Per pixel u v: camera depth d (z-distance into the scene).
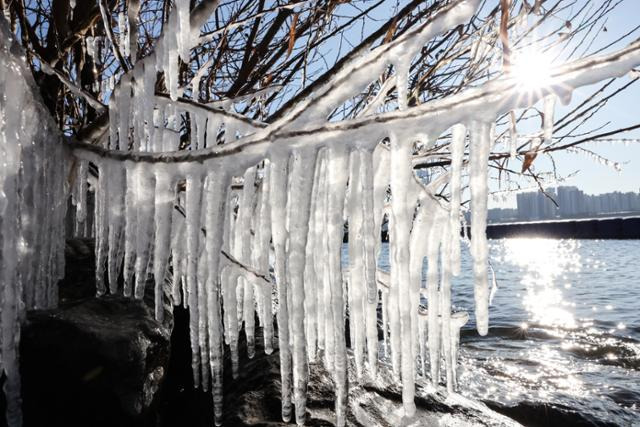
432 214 2.13
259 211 2.24
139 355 1.82
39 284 2.00
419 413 2.49
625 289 13.39
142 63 1.99
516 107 1.29
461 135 1.54
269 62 3.25
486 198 1.39
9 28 1.63
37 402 1.71
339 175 1.56
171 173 1.83
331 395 2.35
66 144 2.07
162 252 1.89
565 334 7.78
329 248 1.63
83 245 2.69
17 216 1.68
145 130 2.21
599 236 50.69
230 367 2.64
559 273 19.28
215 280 1.84
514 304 11.34
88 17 2.30
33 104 1.80
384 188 1.84
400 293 1.62
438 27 1.33
